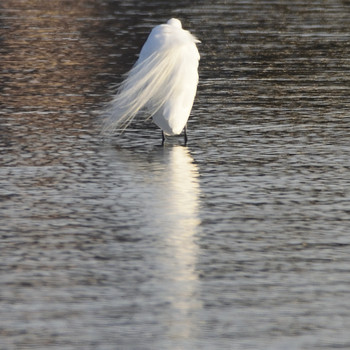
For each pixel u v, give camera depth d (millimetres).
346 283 20234
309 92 41812
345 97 40812
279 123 35812
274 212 25188
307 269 21062
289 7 70500
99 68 46594
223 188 27328
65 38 55156
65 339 17406
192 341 17391
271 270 20953
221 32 58219
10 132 33812
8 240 22750
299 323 18188
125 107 31312
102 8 68438
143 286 19938
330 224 24234
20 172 28750
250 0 74188
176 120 30969
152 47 31016
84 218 24469
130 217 24562
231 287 19953
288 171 29234
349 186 27688
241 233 23453
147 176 28500
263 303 19109
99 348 17078
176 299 19281
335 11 68750
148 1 72312
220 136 33719
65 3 71125
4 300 19125
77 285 19969
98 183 27703
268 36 57062
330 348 17156
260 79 44656
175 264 21250
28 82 42938
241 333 17734
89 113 37125
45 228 23656
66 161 30141
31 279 20281
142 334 17641
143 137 33656
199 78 44656
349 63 48969
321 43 54875
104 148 31938
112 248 22250
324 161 30422
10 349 17000
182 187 27359
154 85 30812
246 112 37719
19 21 61594
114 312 18594
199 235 23234
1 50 50875
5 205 25500
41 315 18422
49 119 36000
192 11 67188
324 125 35531
